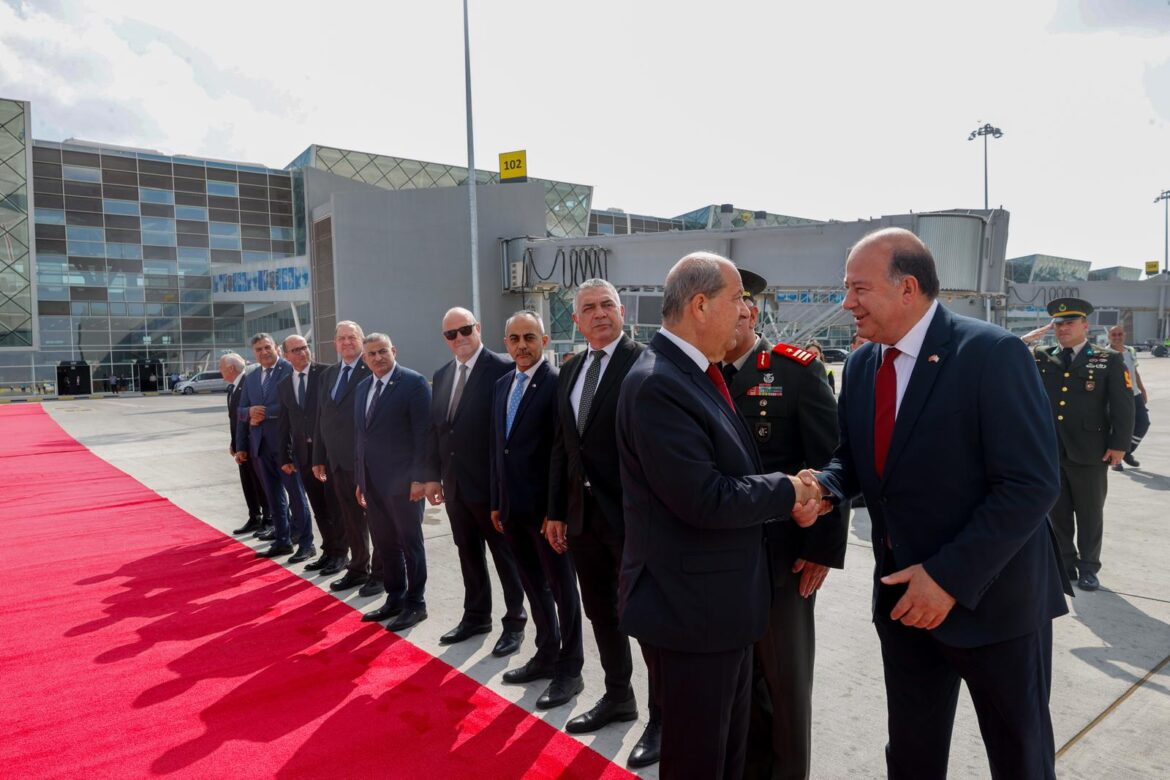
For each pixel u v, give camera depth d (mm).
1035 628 1558
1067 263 73688
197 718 2729
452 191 17328
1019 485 1442
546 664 3055
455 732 2596
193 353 36562
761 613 1616
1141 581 3965
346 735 2580
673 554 1565
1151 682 2773
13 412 22859
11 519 6438
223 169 36812
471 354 3498
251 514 5832
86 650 3416
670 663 1586
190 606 4051
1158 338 43406
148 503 7160
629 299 14945
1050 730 1648
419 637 3547
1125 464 7633
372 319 16844
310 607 4023
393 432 3789
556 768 2340
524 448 3047
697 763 1572
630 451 1627
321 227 17922
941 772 1755
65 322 33812
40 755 2486
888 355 1716
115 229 34719
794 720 2043
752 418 2203
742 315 2264
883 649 1795
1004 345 1527
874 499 1729
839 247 12578
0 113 32156
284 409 4930
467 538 3488
